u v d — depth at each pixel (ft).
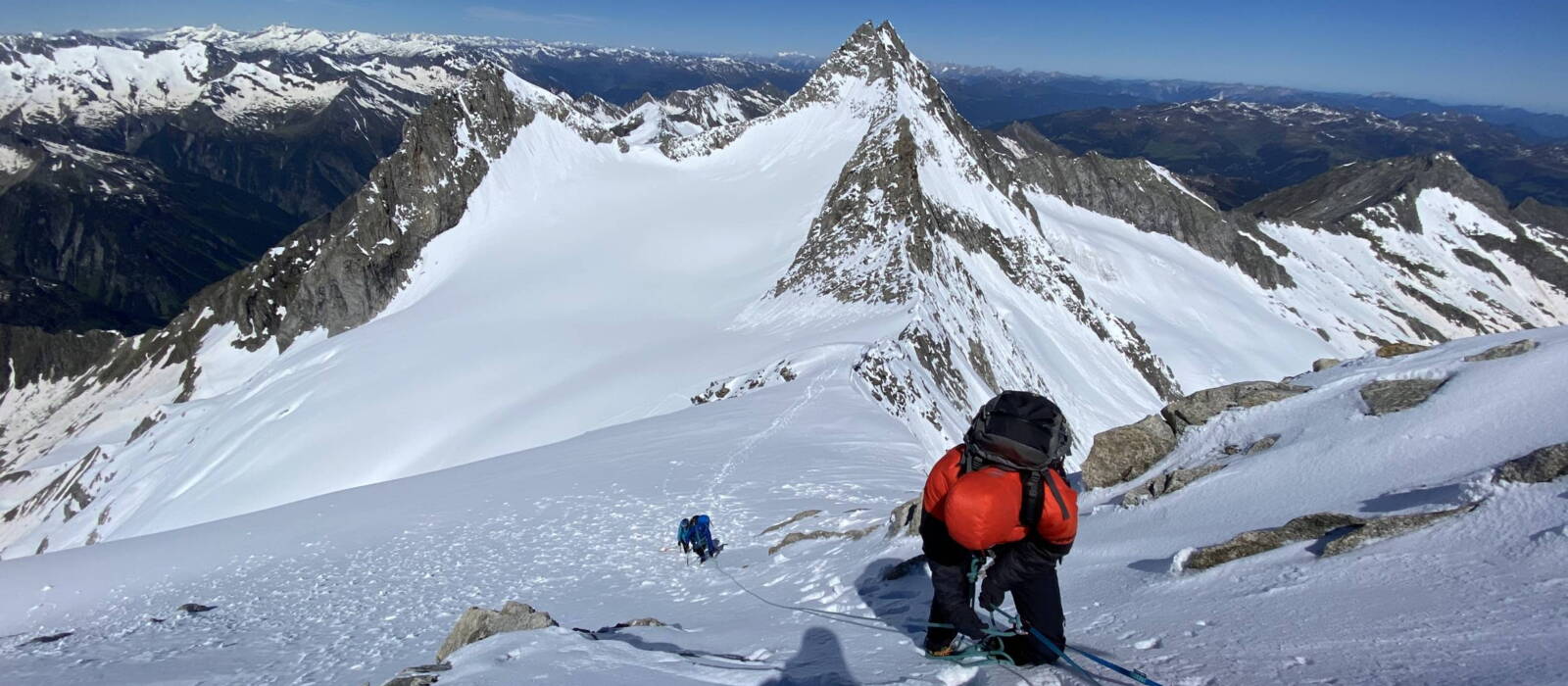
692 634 31.40
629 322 303.89
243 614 67.67
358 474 237.25
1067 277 406.82
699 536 59.98
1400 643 14.03
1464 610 15.10
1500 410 26.50
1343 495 25.80
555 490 99.35
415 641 51.98
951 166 424.46
